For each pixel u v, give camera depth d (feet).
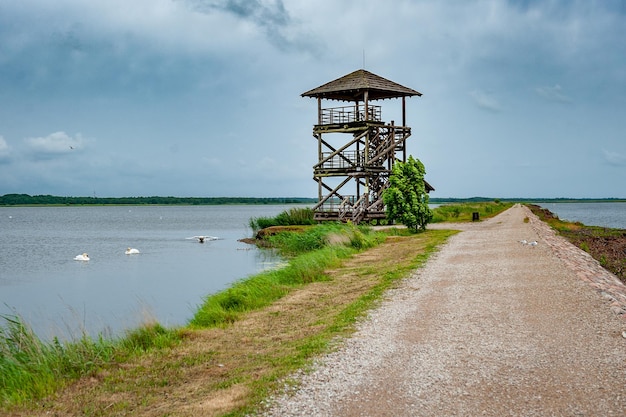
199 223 345.31
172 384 34.12
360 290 60.80
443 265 71.41
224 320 52.39
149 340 44.14
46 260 133.18
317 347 37.22
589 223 260.21
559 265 66.49
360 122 156.15
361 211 153.69
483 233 120.98
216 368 36.76
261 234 156.87
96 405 31.09
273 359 36.76
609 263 86.28
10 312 72.43
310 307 55.72
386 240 116.88
